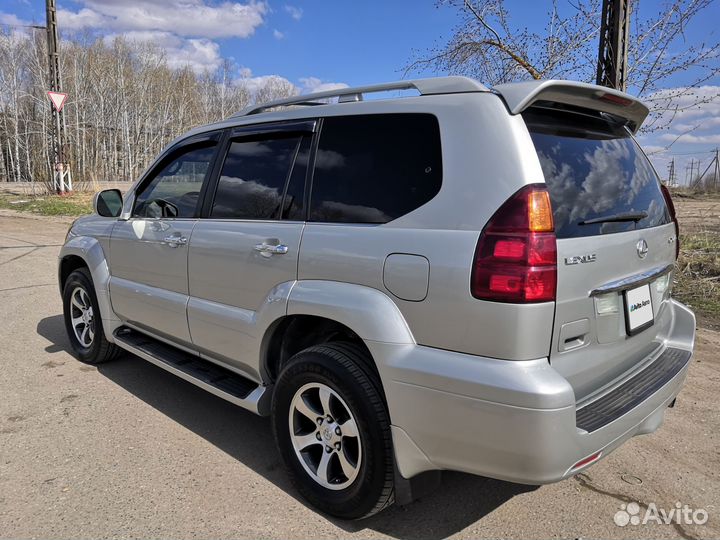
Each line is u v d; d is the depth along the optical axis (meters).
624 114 2.91
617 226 2.52
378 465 2.41
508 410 2.03
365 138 2.67
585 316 2.28
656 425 2.71
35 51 40.12
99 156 40.69
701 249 8.59
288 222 2.88
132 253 4.00
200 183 3.54
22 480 2.90
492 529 2.59
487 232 2.12
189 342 3.56
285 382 2.76
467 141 2.28
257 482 2.96
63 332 5.57
